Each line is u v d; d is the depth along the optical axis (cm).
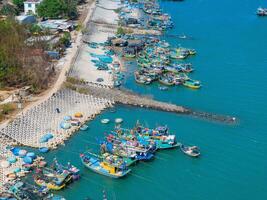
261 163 14975
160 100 19162
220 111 18362
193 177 14225
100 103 18262
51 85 19088
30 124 16250
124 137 15588
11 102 17388
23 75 18888
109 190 13550
